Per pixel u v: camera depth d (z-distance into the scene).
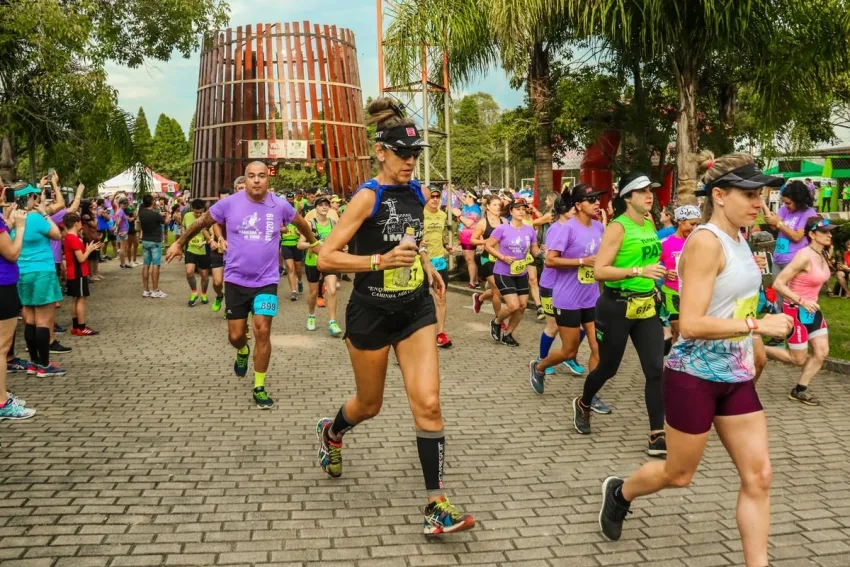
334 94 32.41
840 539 3.86
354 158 32.97
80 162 17.05
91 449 5.21
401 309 3.83
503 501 4.36
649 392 5.20
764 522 3.15
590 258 6.19
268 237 6.46
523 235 8.87
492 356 8.77
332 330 10.02
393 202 3.85
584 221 6.36
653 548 3.75
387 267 3.62
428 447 3.78
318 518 4.08
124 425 5.82
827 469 4.92
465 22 14.64
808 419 6.10
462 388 7.21
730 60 12.67
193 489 4.48
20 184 13.66
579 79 15.73
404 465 4.96
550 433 5.73
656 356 5.20
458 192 20.83
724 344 3.16
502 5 12.38
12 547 3.66
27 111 15.42
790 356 6.59
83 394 6.79
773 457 5.16
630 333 5.35
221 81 31.62
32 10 13.48
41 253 7.40
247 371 7.85
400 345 3.92
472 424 5.98
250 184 6.36
